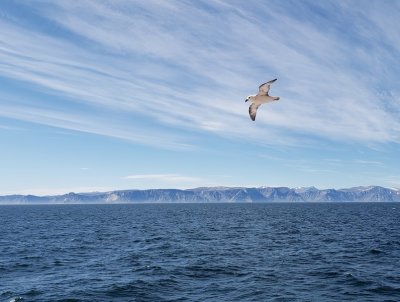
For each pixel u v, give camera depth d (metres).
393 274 28.00
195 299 22.27
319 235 56.81
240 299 22.14
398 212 156.00
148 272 29.52
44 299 22.56
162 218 113.38
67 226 80.50
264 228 71.12
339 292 23.38
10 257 37.44
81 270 30.94
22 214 155.50
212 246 44.38
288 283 25.66
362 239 50.62
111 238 54.25
